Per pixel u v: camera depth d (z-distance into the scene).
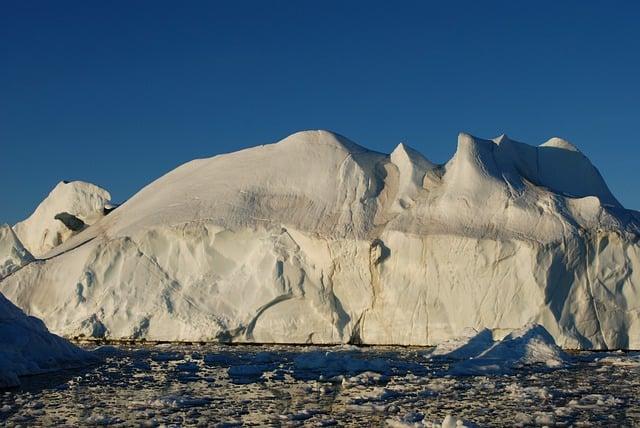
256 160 53.44
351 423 20.05
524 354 34.09
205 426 19.62
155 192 55.78
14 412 21.50
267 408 22.22
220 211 49.12
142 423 19.95
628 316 42.59
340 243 45.28
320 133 53.56
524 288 42.12
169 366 32.91
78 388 26.06
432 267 43.56
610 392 25.30
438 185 48.94
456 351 36.31
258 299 46.00
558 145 53.66
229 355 37.94
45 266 50.91
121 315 46.97
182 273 48.16
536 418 20.41
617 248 43.28
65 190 69.50
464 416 21.06
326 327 45.31
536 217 44.25
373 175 50.69
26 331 30.98
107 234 51.75
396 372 30.88
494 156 49.28
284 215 48.41
